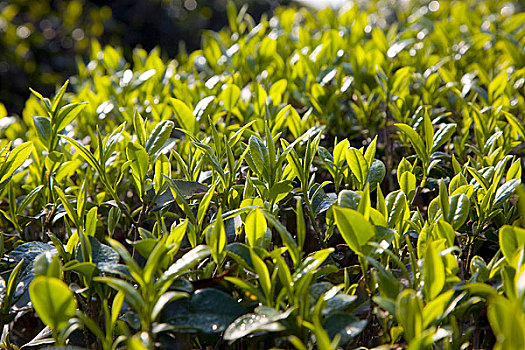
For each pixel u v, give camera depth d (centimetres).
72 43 379
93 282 82
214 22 557
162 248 77
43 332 87
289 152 90
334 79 145
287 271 77
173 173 104
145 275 76
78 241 86
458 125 119
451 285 79
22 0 371
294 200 99
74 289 82
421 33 162
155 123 104
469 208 86
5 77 321
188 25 532
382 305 75
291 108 106
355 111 119
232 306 79
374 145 90
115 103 130
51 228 97
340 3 249
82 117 126
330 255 88
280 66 139
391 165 109
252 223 82
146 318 76
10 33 319
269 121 103
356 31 158
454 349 77
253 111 113
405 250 88
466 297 78
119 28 428
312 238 102
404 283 80
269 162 89
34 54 347
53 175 102
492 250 96
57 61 356
